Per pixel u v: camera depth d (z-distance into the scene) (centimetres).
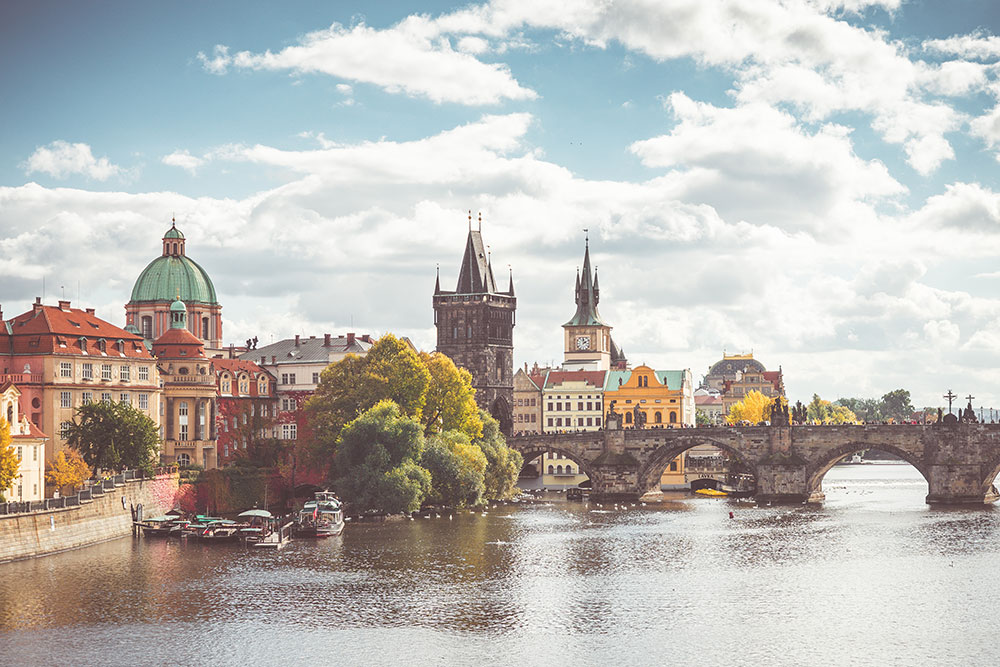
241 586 13775
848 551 16688
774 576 14638
